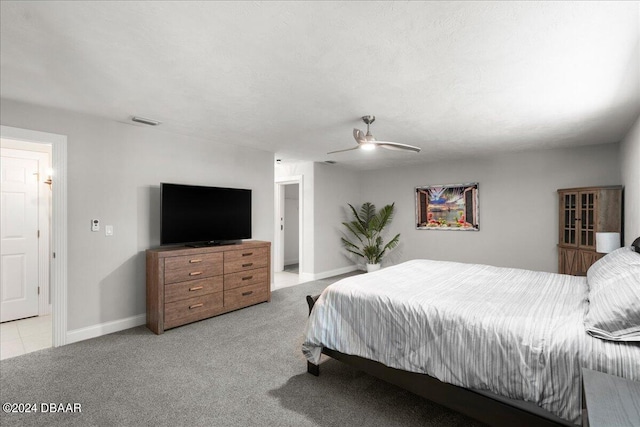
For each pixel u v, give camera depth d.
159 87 2.36
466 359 1.68
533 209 4.76
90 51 1.83
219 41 1.73
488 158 5.17
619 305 1.45
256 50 1.82
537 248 4.73
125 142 3.30
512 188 4.95
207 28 1.60
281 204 6.68
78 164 2.98
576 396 1.36
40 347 2.83
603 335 1.41
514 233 4.94
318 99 2.60
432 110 2.86
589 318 1.55
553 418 1.42
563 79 2.18
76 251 2.97
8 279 3.52
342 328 2.23
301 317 3.65
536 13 1.46
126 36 1.68
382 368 2.03
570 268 4.12
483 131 3.58
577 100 2.59
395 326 1.98
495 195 5.11
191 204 3.64
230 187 4.28
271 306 4.07
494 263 5.13
